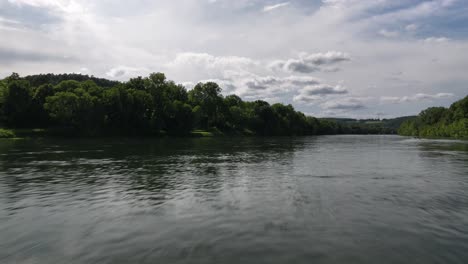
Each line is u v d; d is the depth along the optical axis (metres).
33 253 10.48
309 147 68.88
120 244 11.20
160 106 128.25
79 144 67.75
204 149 58.72
